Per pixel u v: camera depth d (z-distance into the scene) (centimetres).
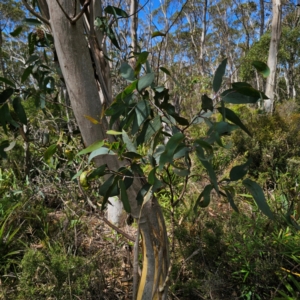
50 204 280
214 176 78
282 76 2386
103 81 109
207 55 2061
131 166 96
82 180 97
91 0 98
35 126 230
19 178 308
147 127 97
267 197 273
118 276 184
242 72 1091
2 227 206
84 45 99
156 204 115
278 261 176
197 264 173
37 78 137
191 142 95
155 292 111
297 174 356
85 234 225
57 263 150
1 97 107
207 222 192
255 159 411
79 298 150
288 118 568
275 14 901
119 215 243
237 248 185
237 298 161
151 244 113
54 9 94
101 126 103
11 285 176
